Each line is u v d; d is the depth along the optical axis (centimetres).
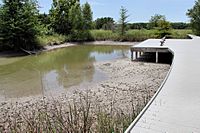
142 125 371
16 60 1828
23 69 1423
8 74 1273
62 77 1155
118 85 927
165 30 3067
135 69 1248
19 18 2241
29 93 884
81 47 2833
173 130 352
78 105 682
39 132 387
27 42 2358
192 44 1609
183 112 419
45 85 1005
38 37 2520
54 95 837
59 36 3162
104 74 1182
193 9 2970
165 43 1694
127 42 3297
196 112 418
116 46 2919
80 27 3569
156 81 959
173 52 1195
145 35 3266
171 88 567
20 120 546
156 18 3522
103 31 3628
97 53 2175
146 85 902
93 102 715
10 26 2197
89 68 1376
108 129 405
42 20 3444
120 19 3559
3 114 650
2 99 815
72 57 1919
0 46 2203
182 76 689
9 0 2233
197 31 2917
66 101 744
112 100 730
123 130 402
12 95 863
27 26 2278
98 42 3406
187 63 899
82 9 3666
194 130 351
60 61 1705
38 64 1599
